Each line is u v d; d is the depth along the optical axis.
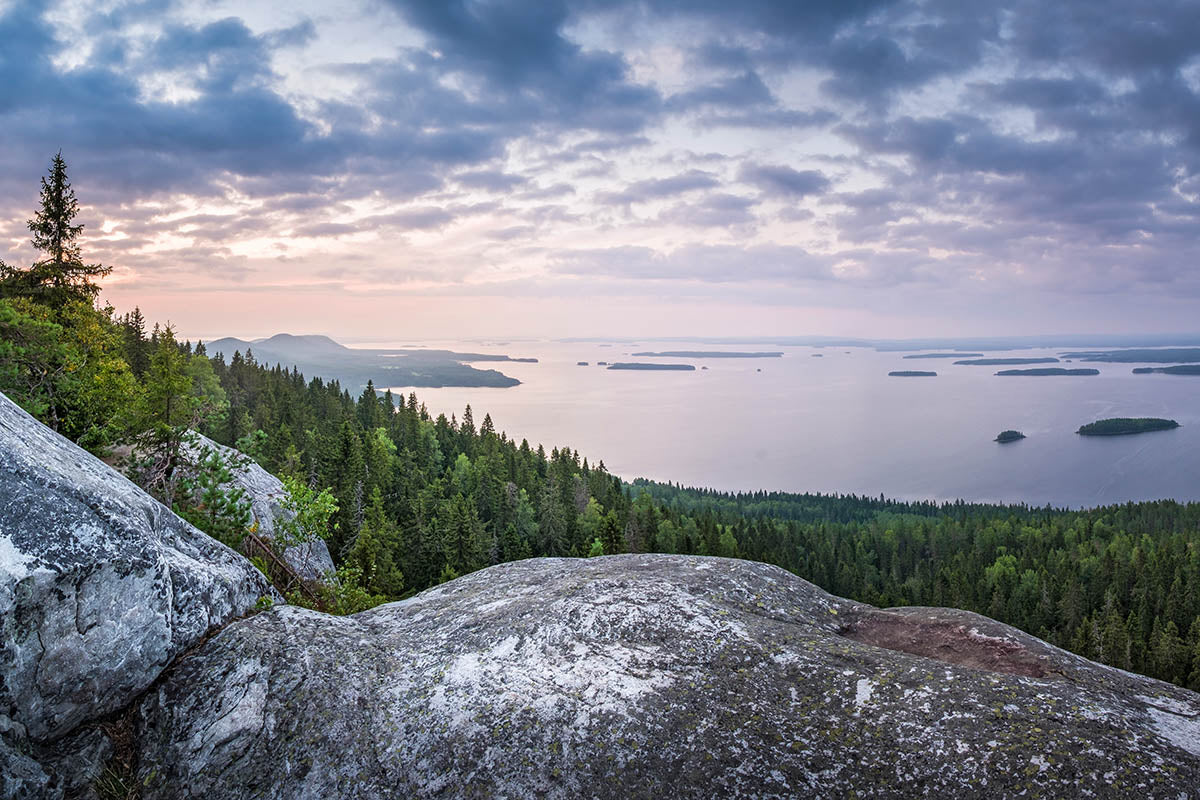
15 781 5.13
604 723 5.71
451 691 6.18
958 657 6.52
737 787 5.18
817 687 5.90
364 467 66.38
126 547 5.96
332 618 7.62
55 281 29.77
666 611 6.98
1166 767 4.62
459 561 59.19
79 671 5.57
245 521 11.86
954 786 4.81
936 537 141.00
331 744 5.70
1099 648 76.50
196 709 5.90
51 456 6.58
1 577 5.18
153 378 14.26
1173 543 116.56
